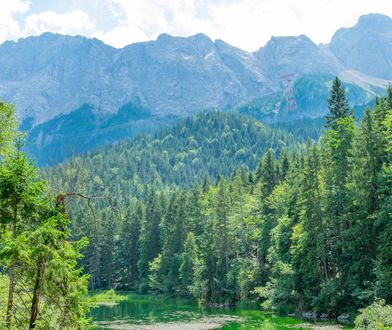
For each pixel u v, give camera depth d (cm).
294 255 5891
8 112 2259
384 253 4600
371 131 5200
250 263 7712
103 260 12150
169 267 10181
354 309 5119
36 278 1811
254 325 5147
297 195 6631
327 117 6900
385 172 4847
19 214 1814
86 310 1912
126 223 12588
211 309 7250
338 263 5484
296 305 6119
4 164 1844
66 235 1881
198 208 10644
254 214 8519
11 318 1816
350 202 5266
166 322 5797
